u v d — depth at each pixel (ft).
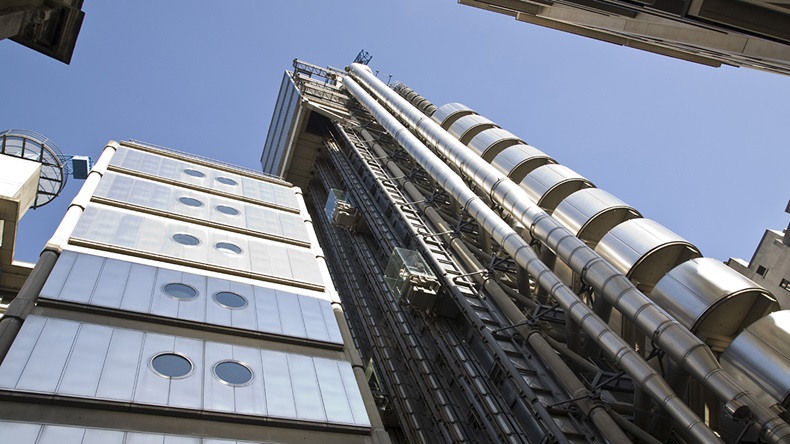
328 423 61.31
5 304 90.68
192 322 68.28
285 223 106.63
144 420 53.93
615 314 101.71
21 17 41.68
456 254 125.08
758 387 70.74
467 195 124.57
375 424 64.34
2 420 48.62
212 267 82.17
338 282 167.73
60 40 46.57
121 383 55.93
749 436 75.10
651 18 66.49
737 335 80.53
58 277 67.26
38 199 102.83
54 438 48.67
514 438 79.51
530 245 113.60
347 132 202.39
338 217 165.68
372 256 154.71
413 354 112.06
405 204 148.56
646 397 76.74
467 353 100.89
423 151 149.69
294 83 228.84
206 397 58.23
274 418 59.06
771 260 127.13
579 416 79.87
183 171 114.11
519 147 147.43
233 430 56.75
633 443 75.56
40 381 52.70
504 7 96.12
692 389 82.89
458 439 90.74
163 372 59.52
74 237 76.59
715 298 81.05
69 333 59.93
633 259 95.50
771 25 50.70
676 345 73.36
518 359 91.97
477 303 106.83
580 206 113.09
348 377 70.28
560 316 105.60
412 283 112.47
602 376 83.35
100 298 66.33
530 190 128.47
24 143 100.37
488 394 88.89
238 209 105.81
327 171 209.67
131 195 95.14
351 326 148.66
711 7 49.52
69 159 103.76
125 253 78.18
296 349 72.33
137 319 66.18
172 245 83.92
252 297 78.28
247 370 64.69
